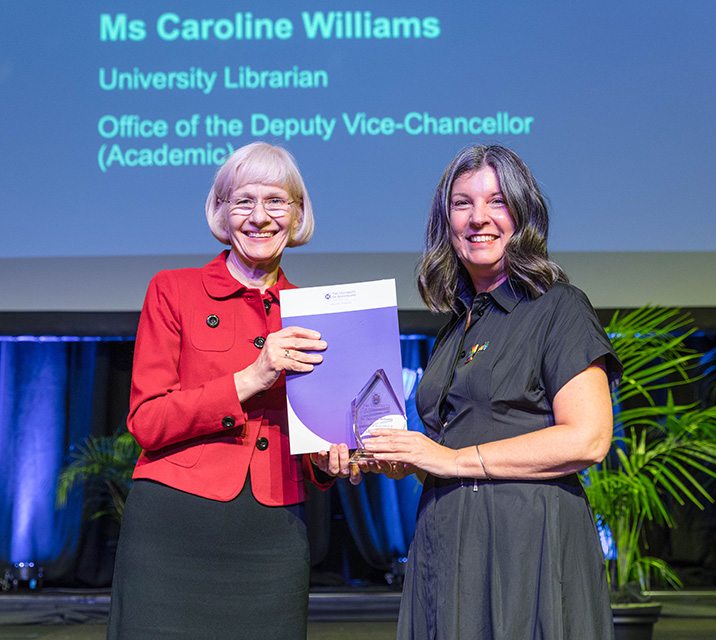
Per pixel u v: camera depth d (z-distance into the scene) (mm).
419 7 3730
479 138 3693
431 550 1344
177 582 1385
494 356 1347
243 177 1498
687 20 3668
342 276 3715
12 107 3746
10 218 3766
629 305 3680
